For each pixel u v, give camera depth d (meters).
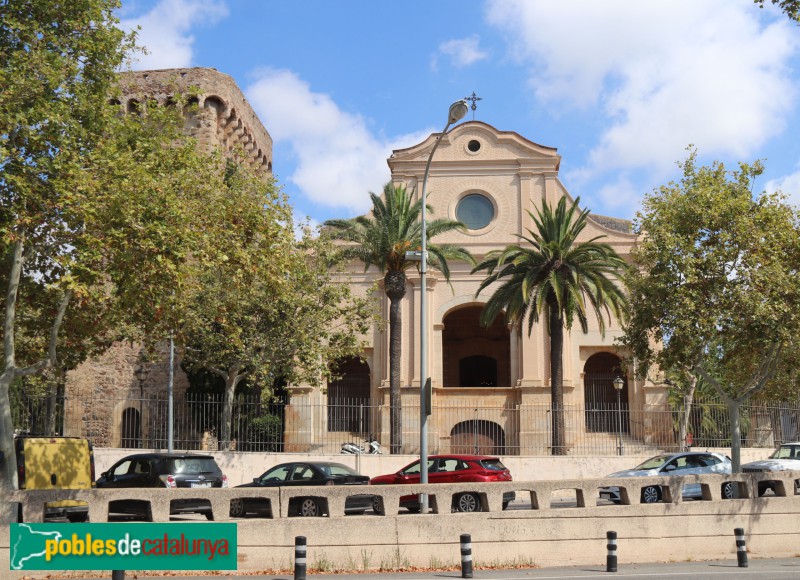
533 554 17.50
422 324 22.66
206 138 46.97
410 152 49.62
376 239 38.12
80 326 21.86
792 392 37.16
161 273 18.08
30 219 17.86
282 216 22.64
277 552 16.25
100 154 18.67
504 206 48.78
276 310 33.84
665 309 25.78
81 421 42.78
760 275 24.41
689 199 26.02
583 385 46.34
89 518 15.68
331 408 44.94
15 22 18.84
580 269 36.69
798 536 19.62
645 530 18.36
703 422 37.53
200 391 43.09
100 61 20.25
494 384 54.88
